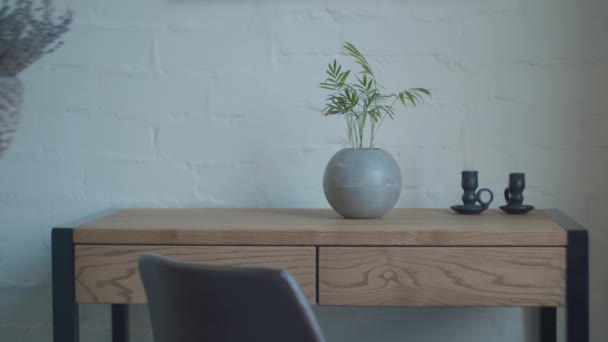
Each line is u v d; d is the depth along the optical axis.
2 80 1.87
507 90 1.82
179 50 1.86
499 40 1.81
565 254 1.34
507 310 1.87
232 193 1.88
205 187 1.88
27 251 1.91
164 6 1.86
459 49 1.82
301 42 1.84
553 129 1.82
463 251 1.36
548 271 1.35
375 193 1.52
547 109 1.82
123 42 1.86
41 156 1.88
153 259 1.00
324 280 1.37
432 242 1.35
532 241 1.34
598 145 1.81
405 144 1.84
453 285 1.36
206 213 1.71
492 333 1.88
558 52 1.80
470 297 1.36
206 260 1.39
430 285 1.36
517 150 1.83
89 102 1.87
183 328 0.98
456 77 1.83
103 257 1.40
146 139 1.88
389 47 1.83
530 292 1.35
